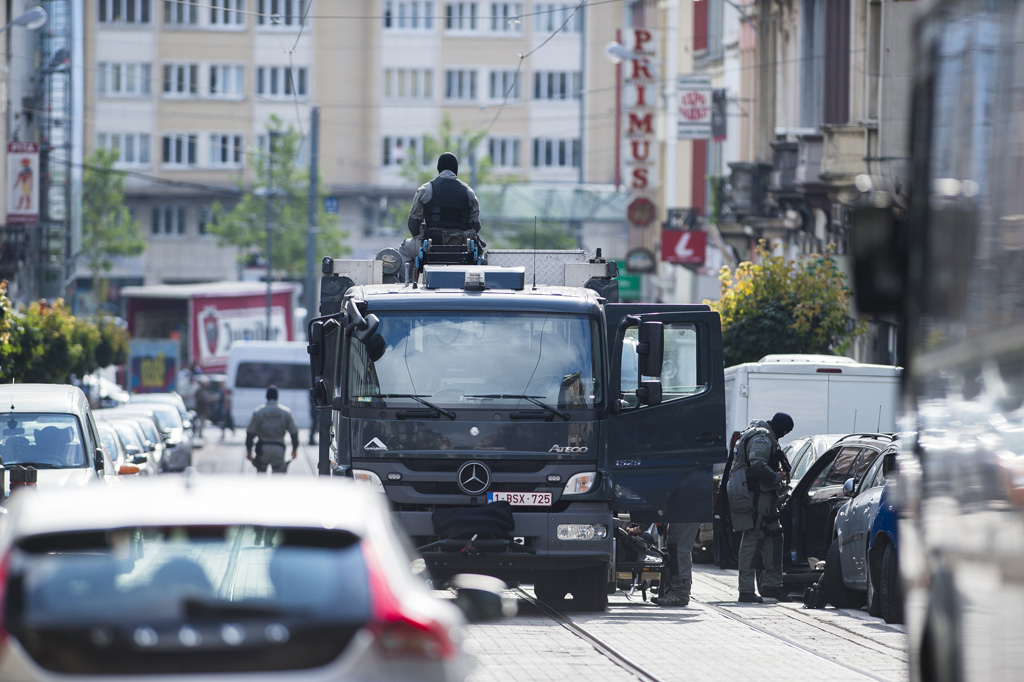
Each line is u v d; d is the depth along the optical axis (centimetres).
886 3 11356
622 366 6181
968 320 2430
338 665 2112
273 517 2289
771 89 17238
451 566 5734
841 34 14062
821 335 11906
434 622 2184
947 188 2586
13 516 2361
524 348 5812
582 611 6044
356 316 5791
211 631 2102
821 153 13512
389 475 5725
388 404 5759
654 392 5828
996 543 2222
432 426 5734
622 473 5978
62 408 7025
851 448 6856
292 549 2244
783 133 14725
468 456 5716
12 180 18788
